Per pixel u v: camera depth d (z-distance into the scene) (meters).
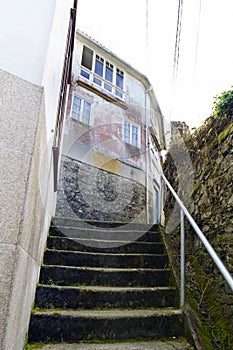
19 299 0.85
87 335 1.41
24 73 0.96
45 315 1.41
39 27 1.06
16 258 0.74
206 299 1.68
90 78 7.18
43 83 0.99
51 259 2.05
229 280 1.00
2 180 0.79
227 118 2.10
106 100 7.09
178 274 1.94
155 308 1.70
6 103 0.88
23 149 0.86
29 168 0.84
